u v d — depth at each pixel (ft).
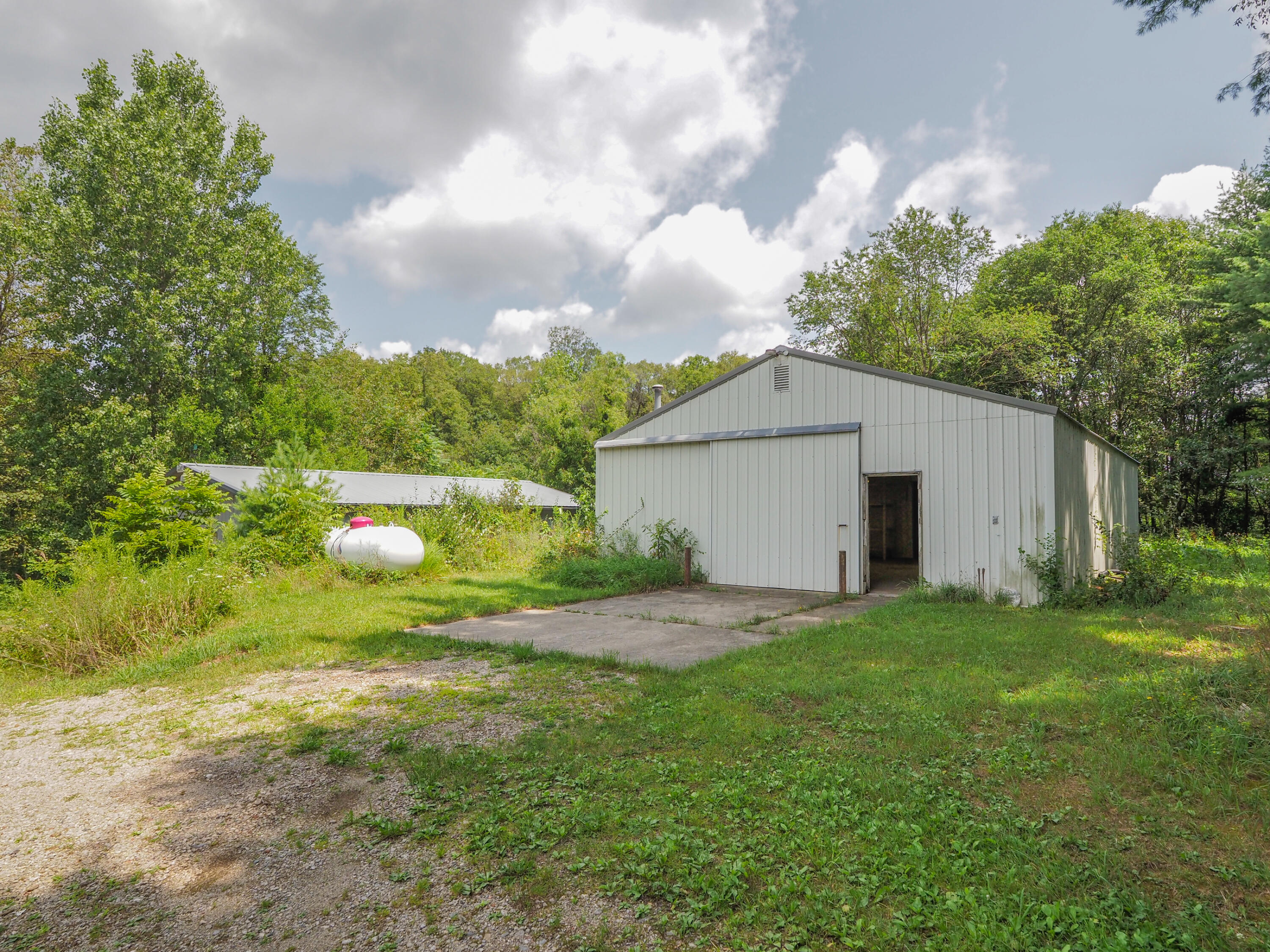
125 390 88.74
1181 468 73.20
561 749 14.05
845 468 39.93
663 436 48.85
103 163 82.48
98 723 17.06
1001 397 34.60
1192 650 21.62
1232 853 9.60
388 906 8.91
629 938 8.06
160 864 10.16
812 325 96.53
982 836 10.00
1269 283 46.09
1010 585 33.86
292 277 102.58
